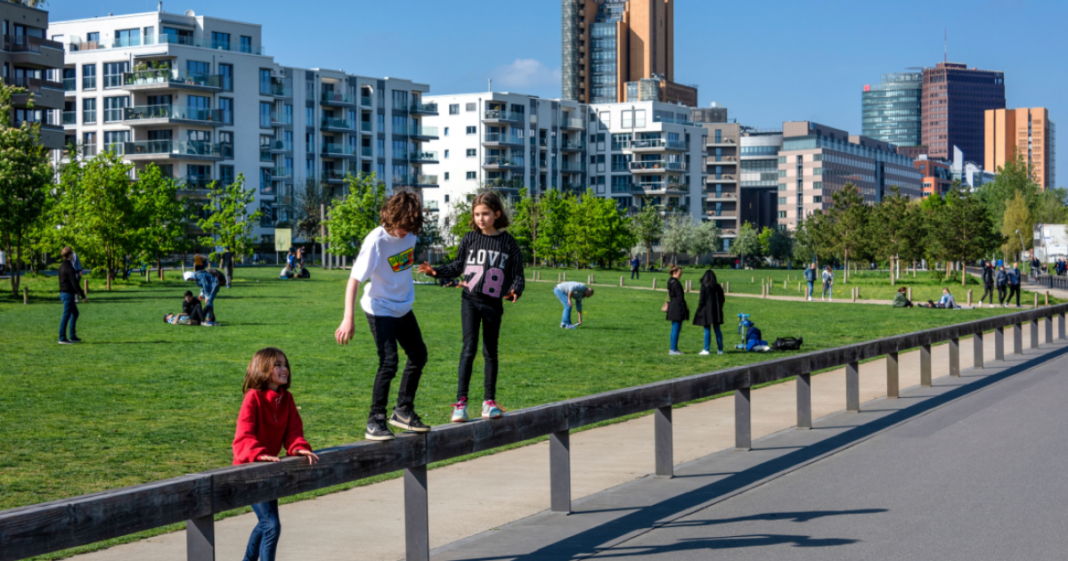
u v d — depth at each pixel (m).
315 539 6.95
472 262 7.10
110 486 8.18
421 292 45.06
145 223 51.12
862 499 7.95
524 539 6.89
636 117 149.25
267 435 5.55
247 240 59.53
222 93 96.56
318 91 109.62
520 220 99.50
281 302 36.47
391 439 6.15
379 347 6.34
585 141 151.38
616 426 12.30
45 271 60.28
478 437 6.84
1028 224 105.56
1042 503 7.72
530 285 55.72
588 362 18.48
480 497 8.31
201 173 93.12
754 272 104.94
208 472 5.11
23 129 41.66
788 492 8.27
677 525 7.21
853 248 75.31
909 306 41.34
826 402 14.10
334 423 11.48
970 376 17.08
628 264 122.44
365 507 8.00
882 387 15.91
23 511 4.29
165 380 15.29
